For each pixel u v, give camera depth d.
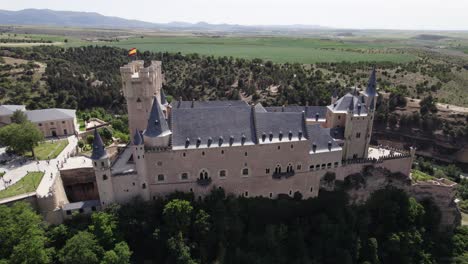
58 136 137.50
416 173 130.12
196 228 87.50
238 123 95.25
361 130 108.00
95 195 103.06
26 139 106.44
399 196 110.25
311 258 93.44
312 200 103.00
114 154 109.56
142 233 85.25
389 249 102.12
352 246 97.38
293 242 94.56
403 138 186.25
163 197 92.75
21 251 71.81
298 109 127.62
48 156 111.12
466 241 113.94
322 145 101.81
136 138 85.44
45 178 94.06
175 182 91.94
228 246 89.88
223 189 95.44
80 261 72.94
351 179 106.62
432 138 181.75
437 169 158.75
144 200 90.88
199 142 90.19
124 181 88.31
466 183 151.88
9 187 87.88
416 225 110.44
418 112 190.12
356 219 104.25
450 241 112.44
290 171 99.56
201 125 92.62
